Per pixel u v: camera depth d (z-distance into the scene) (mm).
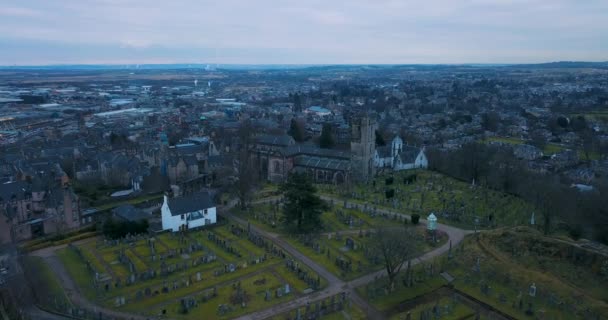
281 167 172125
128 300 77812
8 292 78438
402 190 151750
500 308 75938
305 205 111250
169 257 96938
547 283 82438
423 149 193250
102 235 111750
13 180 146500
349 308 76188
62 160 175750
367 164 167500
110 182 159250
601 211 109938
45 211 116875
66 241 106562
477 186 158375
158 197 145125
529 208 132750
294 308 75812
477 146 172375
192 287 83062
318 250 100500
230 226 118750
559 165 195375
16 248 96250
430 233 109250
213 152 196875
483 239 101812
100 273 88938
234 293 80625
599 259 86625
